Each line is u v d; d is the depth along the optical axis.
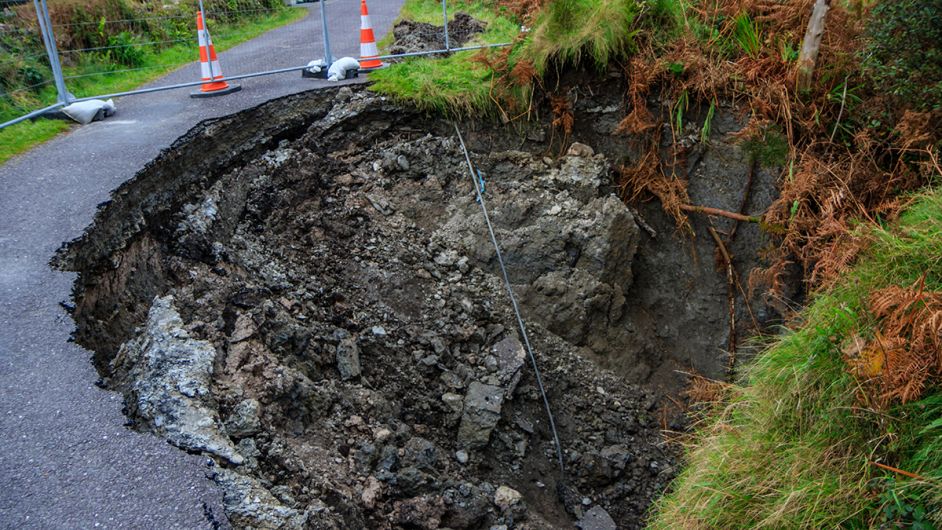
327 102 7.73
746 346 7.23
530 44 7.79
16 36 9.09
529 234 7.12
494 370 6.21
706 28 8.00
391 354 6.04
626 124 7.59
